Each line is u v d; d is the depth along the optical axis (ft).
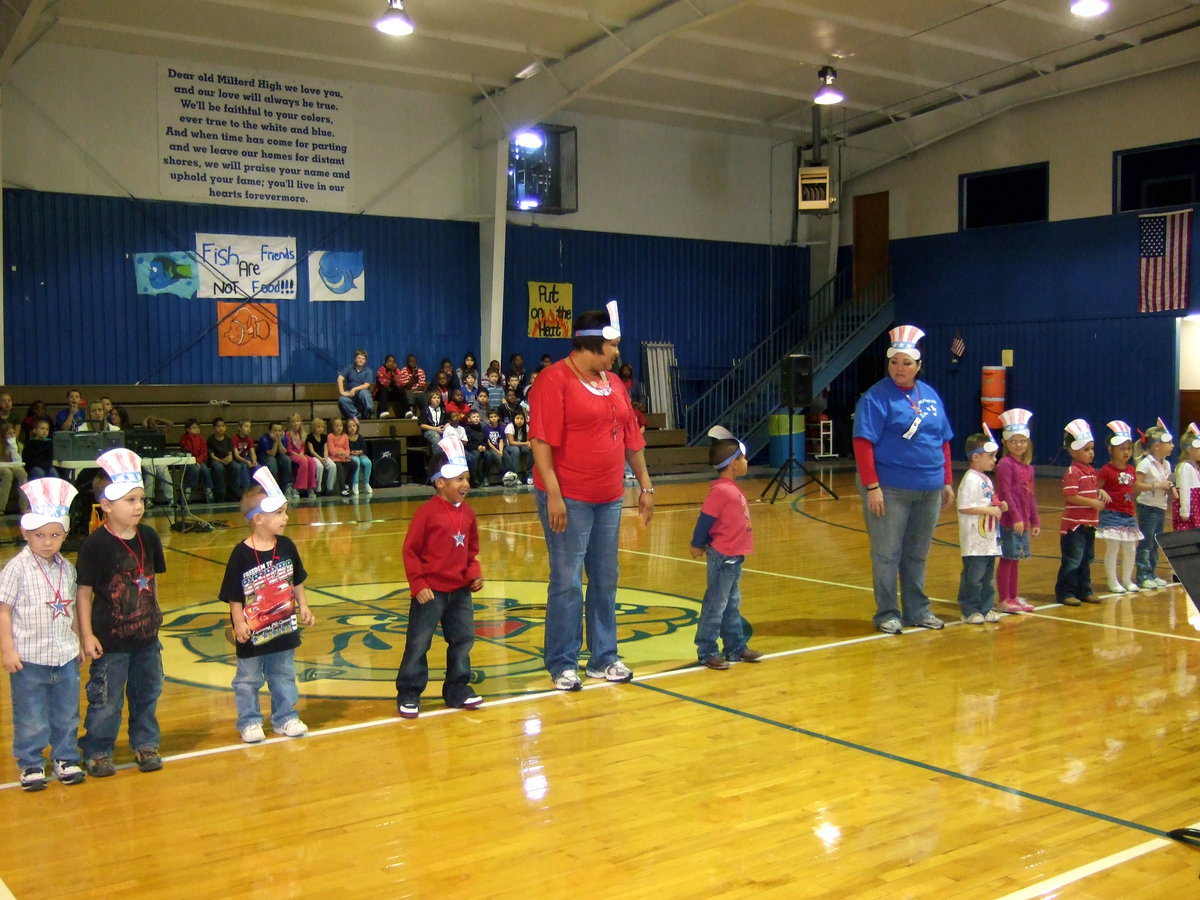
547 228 69.05
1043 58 62.34
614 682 19.06
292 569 16.29
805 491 55.21
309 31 53.21
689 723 16.57
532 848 12.00
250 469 51.78
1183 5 54.44
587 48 55.21
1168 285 61.87
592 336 17.93
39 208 53.72
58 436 39.78
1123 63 60.85
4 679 19.66
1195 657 20.58
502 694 18.39
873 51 58.90
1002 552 24.50
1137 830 12.37
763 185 77.92
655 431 67.67
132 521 14.64
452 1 49.11
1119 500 26.78
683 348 74.79
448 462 16.93
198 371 58.18
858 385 80.12
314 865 11.61
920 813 12.90
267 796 13.67
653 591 28.43
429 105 63.62
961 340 72.38
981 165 70.44
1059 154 66.33
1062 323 66.95
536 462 18.20
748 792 13.64
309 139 60.23
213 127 57.67
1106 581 29.22
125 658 14.52
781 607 25.88
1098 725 16.31
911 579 23.27
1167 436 27.50
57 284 54.29
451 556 17.11
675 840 12.17
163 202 56.80
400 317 63.72
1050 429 68.03
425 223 64.18
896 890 10.89
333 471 53.72
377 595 28.07
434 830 12.52
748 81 64.13
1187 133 60.18
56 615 14.08
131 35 52.70
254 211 59.16
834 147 77.30
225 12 50.42
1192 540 10.79
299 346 60.85
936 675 19.31
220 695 18.58
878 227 77.61
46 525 13.88
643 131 72.38
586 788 13.82
